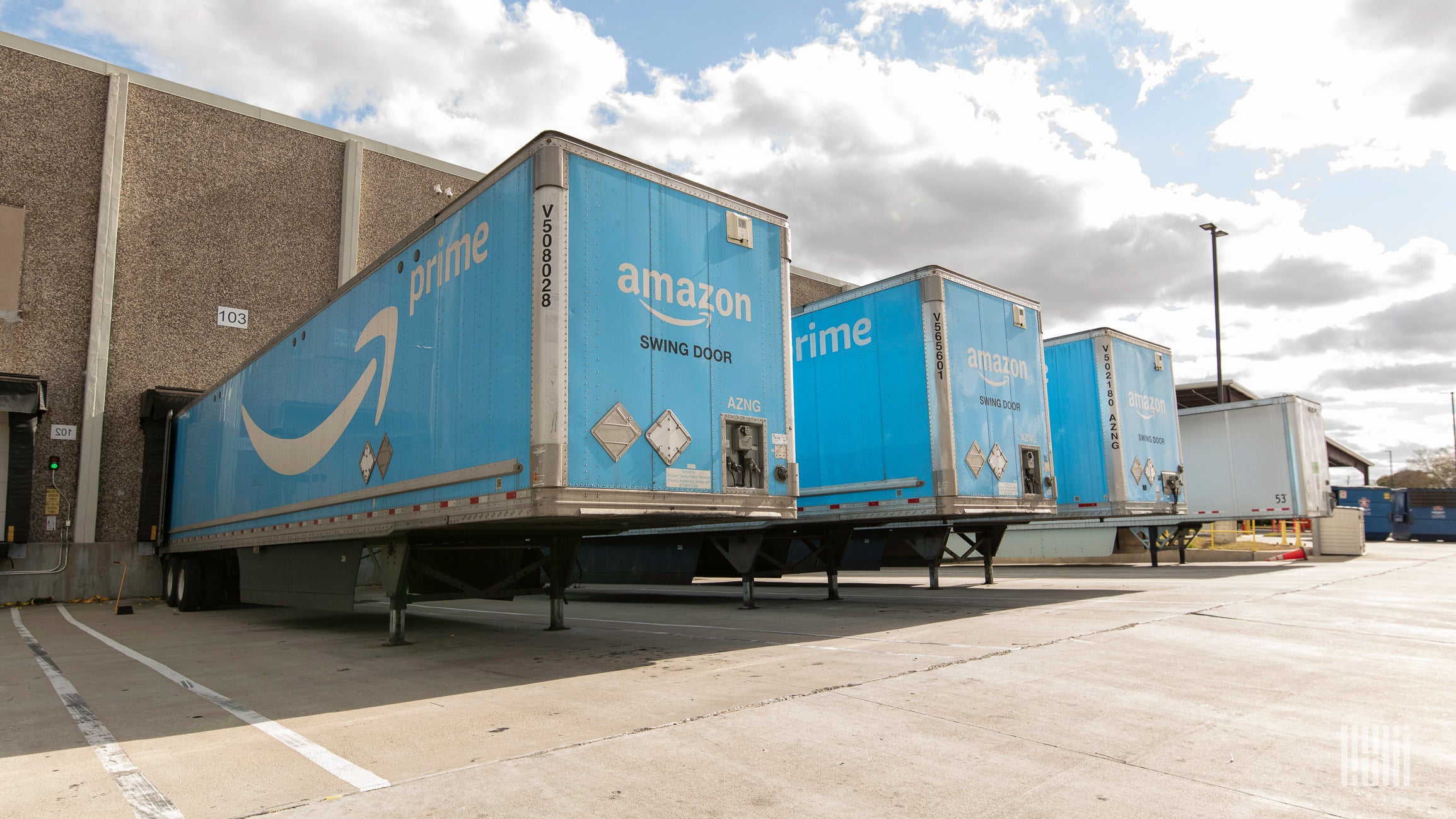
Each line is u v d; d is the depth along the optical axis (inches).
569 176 242.5
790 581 715.4
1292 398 697.0
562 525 300.0
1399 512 1299.2
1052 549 789.2
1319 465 729.6
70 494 636.7
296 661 294.2
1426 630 284.8
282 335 421.7
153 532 645.3
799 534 471.8
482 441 251.0
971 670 225.1
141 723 197.0
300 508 383.2
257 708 212.1
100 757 166.4
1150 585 488.7
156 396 648.4
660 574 505.7
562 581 367.9
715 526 421.1
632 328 252.5
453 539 357.7
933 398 392.2
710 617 406.3
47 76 656.4
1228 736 159.9
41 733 189.0
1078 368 546.3
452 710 200.7
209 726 192.1
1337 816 118.2
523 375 235.5
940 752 151.8
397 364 307.9
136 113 693.3
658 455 253.6
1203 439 748.6
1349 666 226.2
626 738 166.7
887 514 407.8
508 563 379.2
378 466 313.3
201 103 725.9
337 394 355.9
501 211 255.1
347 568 349.4
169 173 704.4
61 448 636.7
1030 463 438.3
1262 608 343.6
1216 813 119.8
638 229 259.8
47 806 135.7
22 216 634.8
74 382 647.1
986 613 362.9
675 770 144.5
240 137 741.9
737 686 215.9
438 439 274.8
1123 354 545.0
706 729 170.7
